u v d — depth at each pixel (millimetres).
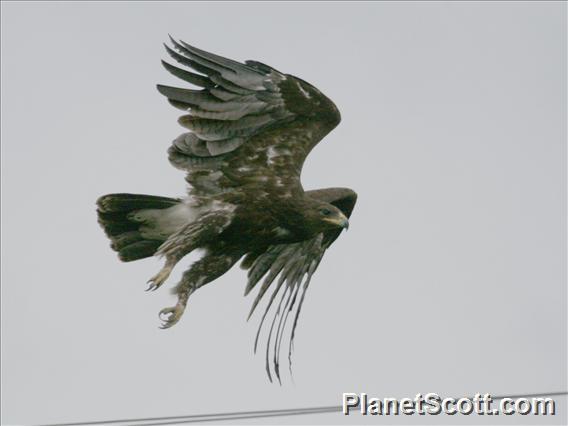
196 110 25828
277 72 26484
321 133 27516
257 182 27172
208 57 25781
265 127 26969
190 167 26859
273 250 30891
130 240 26859
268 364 30344
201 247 27641
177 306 26906
